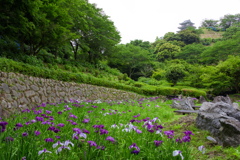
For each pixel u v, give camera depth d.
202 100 13.77
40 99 6.85
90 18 22.05
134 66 39.66
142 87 18.66
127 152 2.12
